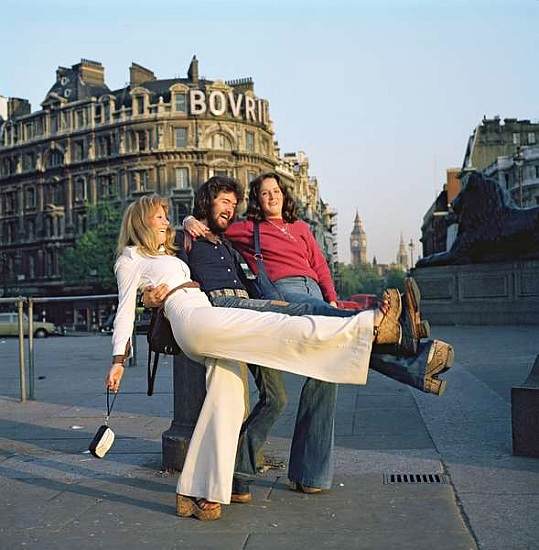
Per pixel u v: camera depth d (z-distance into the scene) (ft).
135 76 222.69
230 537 11.90
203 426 12.98
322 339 12.21
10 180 244.42
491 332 63.16
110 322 138.41
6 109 268.00
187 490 12.89
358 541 11.53
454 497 13.82
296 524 12.51
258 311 13.20
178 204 210.79
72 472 16.92
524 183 239.50
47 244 232.94
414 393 28.68
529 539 11.34
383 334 12.37
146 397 30.78
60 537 12.13
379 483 15.05
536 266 71.20
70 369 45.29
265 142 230.48
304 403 14.58
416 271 78.54
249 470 13.83
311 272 15.26
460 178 269.03
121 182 217.97
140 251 13.66
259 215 15.47
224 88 215.31
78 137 227.61
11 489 15.47
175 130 213.05
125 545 11.64
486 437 19.53
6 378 40.60
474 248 75.00
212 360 13.07
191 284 13.46
